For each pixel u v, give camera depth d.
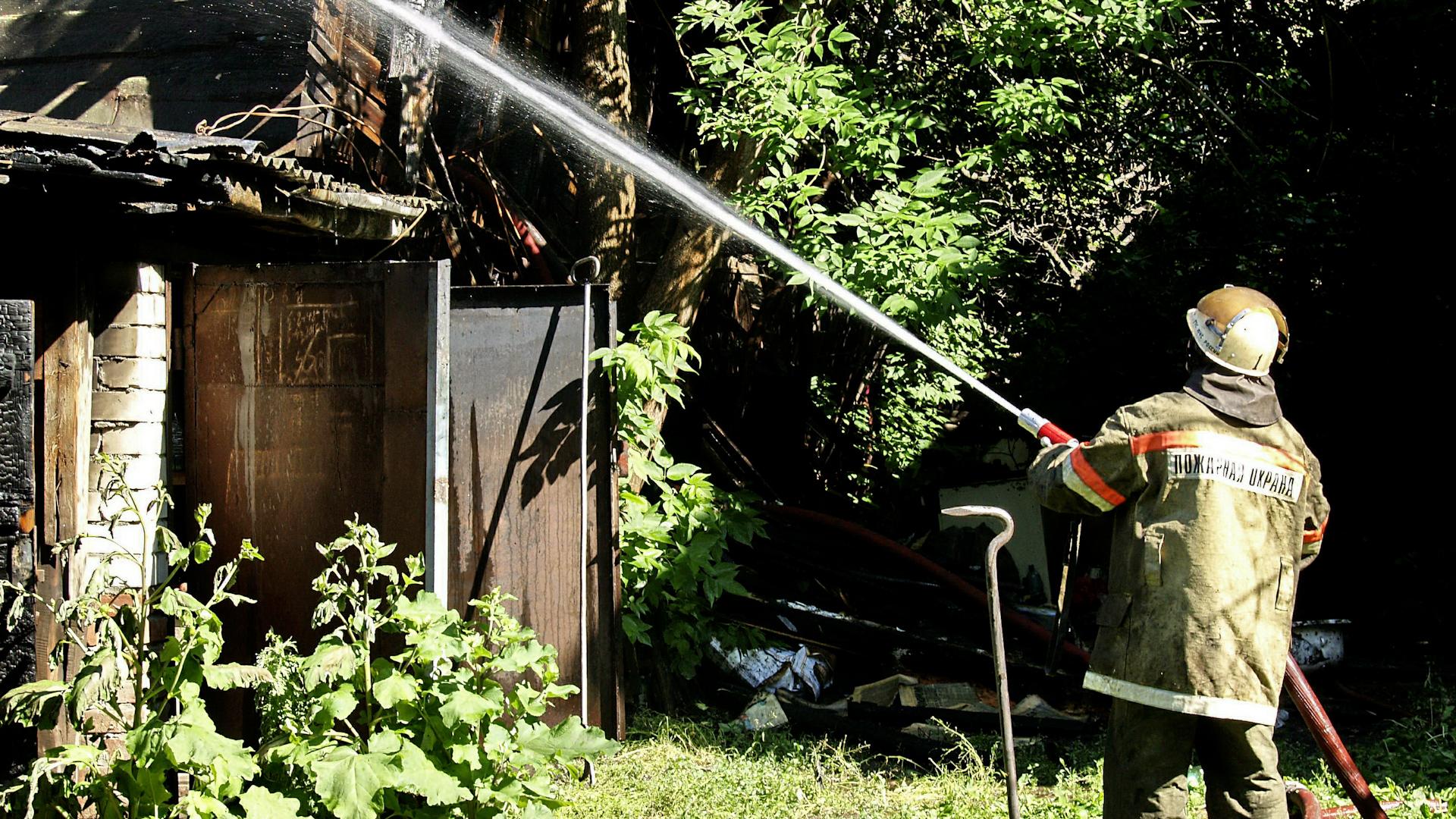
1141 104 10.16
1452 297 9.69
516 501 5.45
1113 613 3.46
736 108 7.26
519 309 5.51
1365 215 10.03
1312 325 9.98
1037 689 6.86
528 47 8.09
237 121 5.76
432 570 4.53
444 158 7.25
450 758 3.75
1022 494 9.66
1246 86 10.42
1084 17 7.65
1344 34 9.84
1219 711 3.28
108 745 4.44
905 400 10.55
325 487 4.73
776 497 9.66
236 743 3.45
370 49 6.32
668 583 6.53
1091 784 5.08
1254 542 3.39
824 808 4.88
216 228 5.16
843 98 7.12
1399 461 9.95
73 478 4.38
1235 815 3.38
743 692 6.57
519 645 4.18
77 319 4.43
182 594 3.55
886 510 10.47
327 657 3.61
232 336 4.88
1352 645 8.27
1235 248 10.02
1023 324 10.60
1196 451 3.41
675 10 9.17
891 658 7.29
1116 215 10.81
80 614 3.48
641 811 4.82
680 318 7.63
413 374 4.59
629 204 7.66
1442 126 9.89
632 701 6.23
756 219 7.12
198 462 4.94
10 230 4.46
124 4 6.23
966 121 8.84
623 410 5.93
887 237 6.83
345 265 4.68
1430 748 5.51
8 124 4.54
